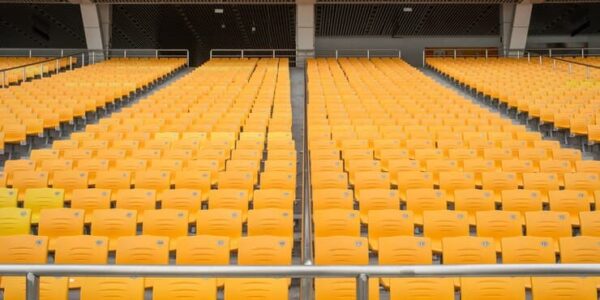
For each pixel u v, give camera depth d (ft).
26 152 27.96
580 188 19.86
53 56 67.00
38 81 45.01
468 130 29.35
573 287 11.35
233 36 88.28
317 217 15.46
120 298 11.37
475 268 7.66
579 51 79.82
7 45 83.25
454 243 12.91
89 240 12.91
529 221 15.60
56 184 19.88
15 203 17.72
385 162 23.93
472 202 17.89
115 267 7.72
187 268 7.67
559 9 72.74
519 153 23.99
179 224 15.64
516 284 11.49
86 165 21.88
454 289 12.45
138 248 12.74
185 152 23.70
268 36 88.22
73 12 72.90
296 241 17.17
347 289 11.66
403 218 15.60
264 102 38.58
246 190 17.93
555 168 22.11
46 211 15.52
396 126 29.30
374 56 82.58
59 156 23.44
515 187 20.21
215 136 27.66
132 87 42.88
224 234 15.60
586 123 28.76
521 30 69.26
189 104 36.83
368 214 15.87
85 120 34.01
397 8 69.46
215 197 17.79
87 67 55.98
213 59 66.95
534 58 66.59
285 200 17.67
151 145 25.36
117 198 17.56
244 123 32.86
